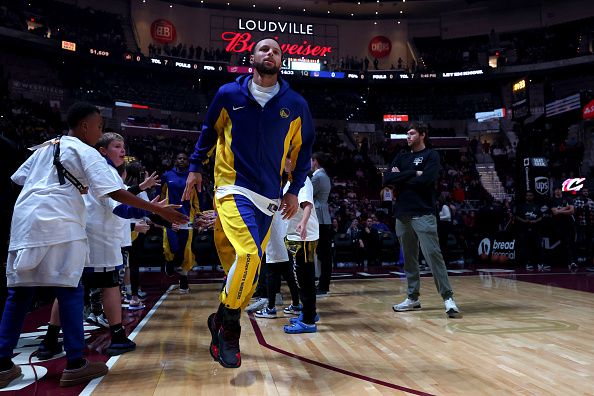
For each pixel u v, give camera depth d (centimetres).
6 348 229
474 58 2703
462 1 2633
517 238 923
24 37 1988
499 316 395
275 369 249
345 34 2805
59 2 2262
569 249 855
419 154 425
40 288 233
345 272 909
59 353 288
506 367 245
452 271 855
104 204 291
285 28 2730
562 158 2080
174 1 2566
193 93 2594
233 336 225
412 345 298
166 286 672
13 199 354
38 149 247
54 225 223
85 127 251
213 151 256
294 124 247
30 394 212
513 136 2447
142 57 2327
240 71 2523
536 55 2552
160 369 250
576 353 272
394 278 771
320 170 530
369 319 394
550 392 206
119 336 292
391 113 2738
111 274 292
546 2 2591
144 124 2286
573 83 2528
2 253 350
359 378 231
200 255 985
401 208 421
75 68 2272
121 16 2462
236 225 225
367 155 2353
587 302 466
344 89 2808
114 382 227
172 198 567
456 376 231
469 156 2309
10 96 2016
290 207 260
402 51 2803
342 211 1522
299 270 349
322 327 363
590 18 2478
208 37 2628
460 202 1738
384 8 2716
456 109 2691
